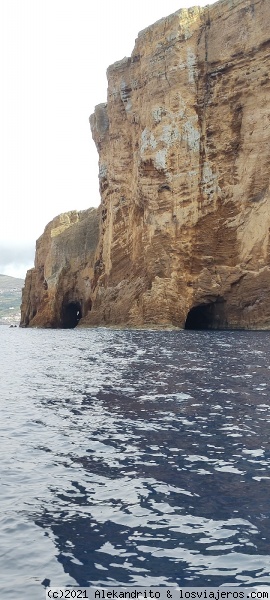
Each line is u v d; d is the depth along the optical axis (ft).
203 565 17.08
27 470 26.76
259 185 171.32
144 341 117.08
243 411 38.86
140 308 187.83
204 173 183.21
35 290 319.88
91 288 255.50
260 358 74.13
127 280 206.59
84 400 45.60
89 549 18.29
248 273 170.50
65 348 110.42
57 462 28.02
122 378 58.13
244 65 175.01
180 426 35.06
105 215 241.96
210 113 183.11
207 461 27.55
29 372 68.49
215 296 177.78
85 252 270.67
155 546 18.40
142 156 193.26
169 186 186.29
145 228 195.11
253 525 19.90
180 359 74.90
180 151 185.26
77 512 21.40
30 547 18.49
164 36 191.31
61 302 274.57
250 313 170.19
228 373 58.80
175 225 184.14
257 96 172.45
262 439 31.48
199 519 20.53
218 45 180.96
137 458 28.40
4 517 21.01
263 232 168.14
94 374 63.16
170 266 182.19
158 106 190.19
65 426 36.01
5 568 17.11
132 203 211.61
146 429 34.58
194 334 142.51
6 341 148.87
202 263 181.68
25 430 35.01
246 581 16.10
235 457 28.09
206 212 181.88
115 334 155.94
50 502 22.48
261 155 171.12
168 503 22.13
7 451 30.17
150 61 195.31
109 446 30.81
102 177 245.04
